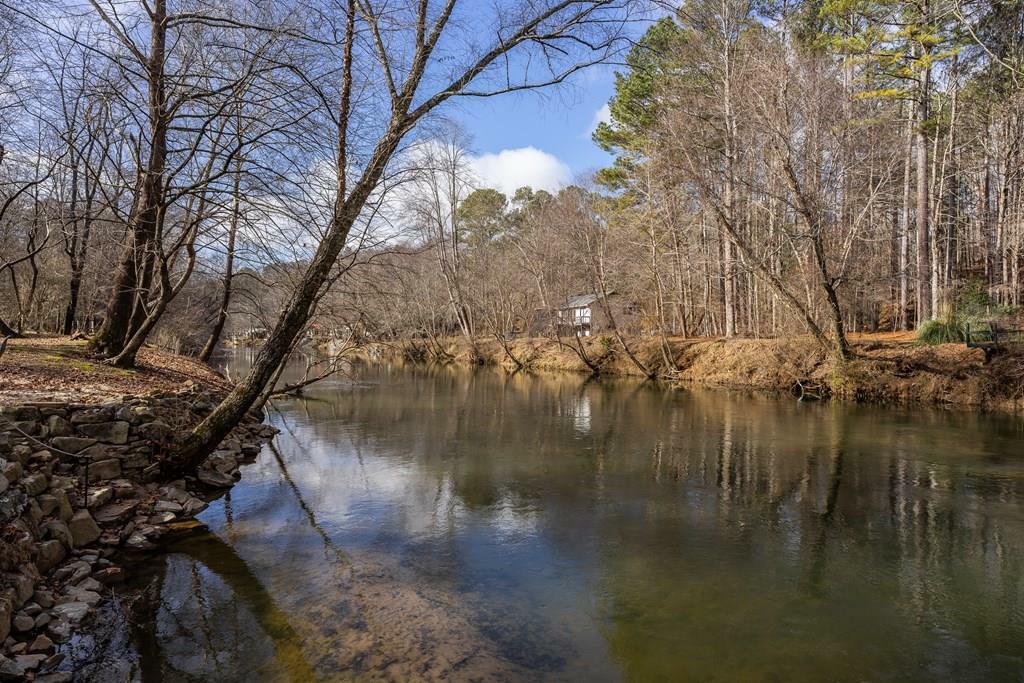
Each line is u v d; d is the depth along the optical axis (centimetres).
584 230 3338
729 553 721
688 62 2809
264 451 1302
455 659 477
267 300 1894
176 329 2586
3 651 441
